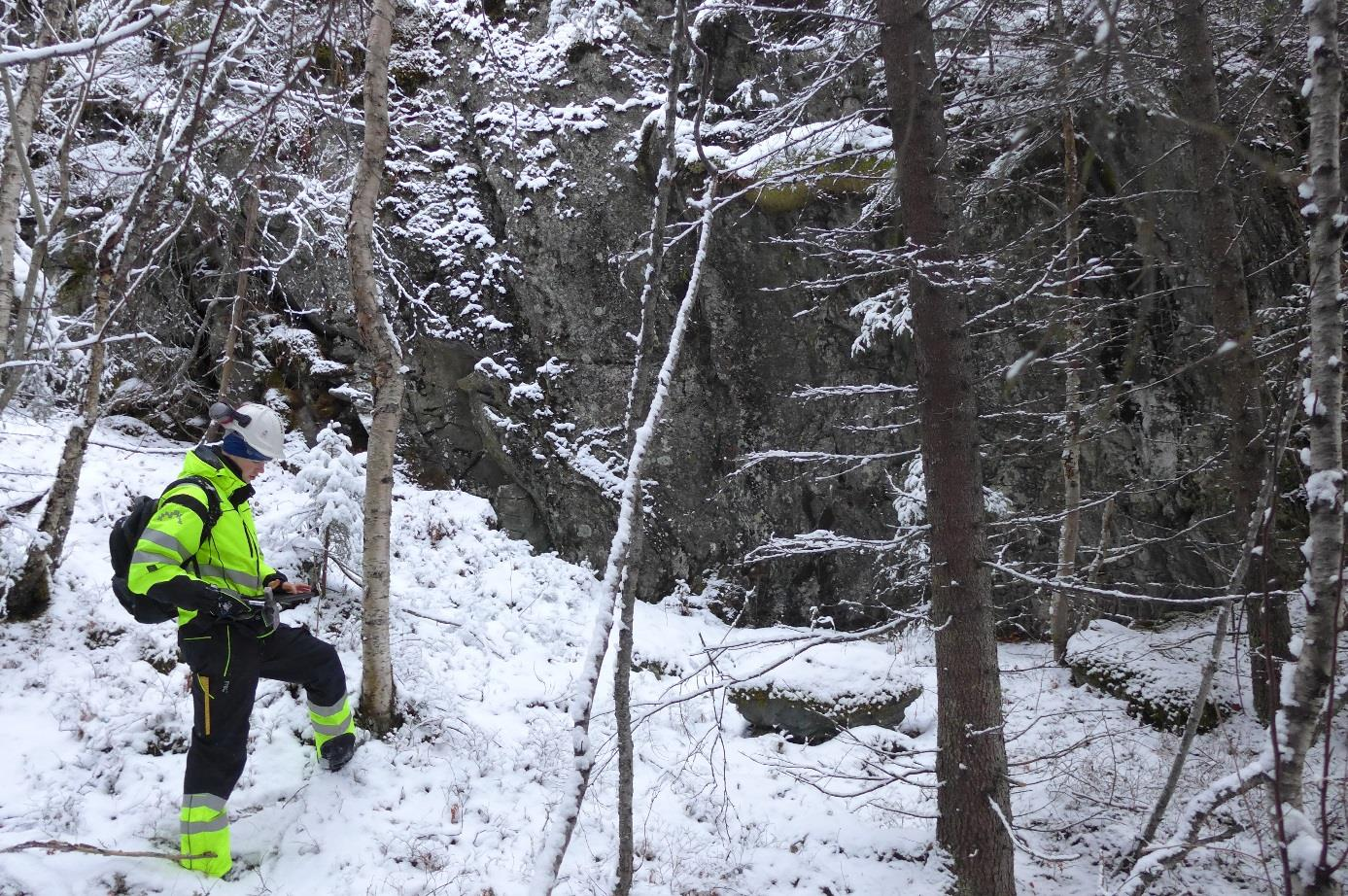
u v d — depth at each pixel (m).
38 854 3.62
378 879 3.88
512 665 6.01
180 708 4.68
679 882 4.18
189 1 4.38
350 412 7.99
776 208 7.56
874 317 7.05
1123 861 3.46
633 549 3.19
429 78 8.56
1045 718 6.23
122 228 4.79
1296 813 2.30
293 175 6.60
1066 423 6.69
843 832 4.68
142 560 3.54
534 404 7.78
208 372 8.19
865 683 5.65
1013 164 5.91
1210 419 7.64
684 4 3.25
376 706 4.75
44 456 6.63
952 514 4.40
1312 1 2.39
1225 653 6.74
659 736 5.49
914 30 4.35
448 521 7.48
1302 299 6.26
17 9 4.72
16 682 4.64
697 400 7.66
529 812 4.51
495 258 8.09
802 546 6.54
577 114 8.13
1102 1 1.54
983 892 4.23
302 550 5.98
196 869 3.71
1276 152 7.59
